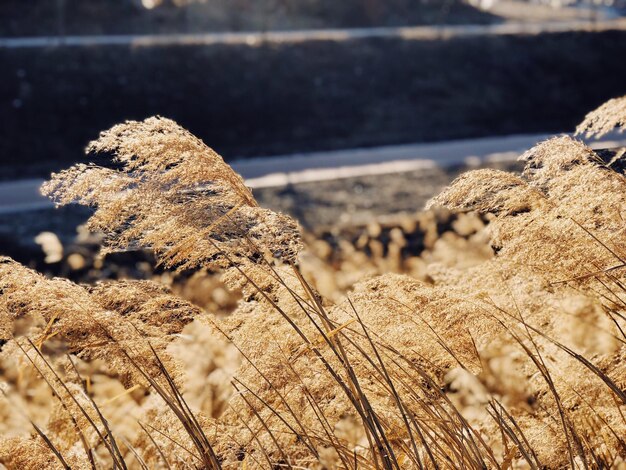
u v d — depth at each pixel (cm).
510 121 2367
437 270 401
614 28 2905
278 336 318
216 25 3494
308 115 2216
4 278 289
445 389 335
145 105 2103
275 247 286
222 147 2027
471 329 303
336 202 1355
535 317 323
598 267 292
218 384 331
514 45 2720
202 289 514
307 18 3878
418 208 1284
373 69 2480
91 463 287
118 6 3325
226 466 312
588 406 316
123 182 280
